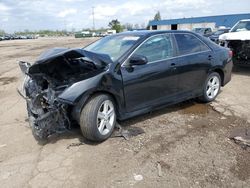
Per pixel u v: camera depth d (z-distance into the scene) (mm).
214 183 3193
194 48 5543
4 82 9227
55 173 3445
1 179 3354
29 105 4191
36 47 30688
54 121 3932
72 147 4082
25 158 3824
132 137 4352
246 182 3211
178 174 3371
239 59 9242
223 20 55906
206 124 4859
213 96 6082
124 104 4422
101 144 4152
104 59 4219
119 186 3172
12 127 4918
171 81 5039
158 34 4957
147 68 4605
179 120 5043
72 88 3869
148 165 3576
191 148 3996
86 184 3219
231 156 3768
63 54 3775
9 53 22531
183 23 61500
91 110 3971
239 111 5512
